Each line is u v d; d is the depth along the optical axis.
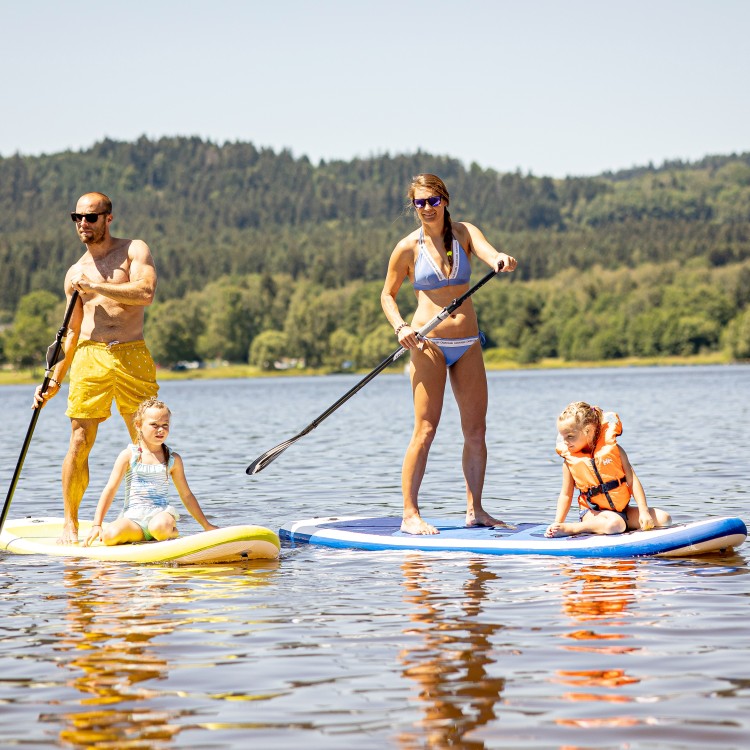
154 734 6.95
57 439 41.25
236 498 20.48
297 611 10.35
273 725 7.09
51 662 8.59
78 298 15.21
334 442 36.38
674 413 51.41
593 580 11.68
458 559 13.23
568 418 14.01
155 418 14.46
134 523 14.44
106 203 15.16
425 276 15.04
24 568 13.01
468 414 15.24
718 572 12.07
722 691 7.64
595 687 7.77
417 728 7.00
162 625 9.82
